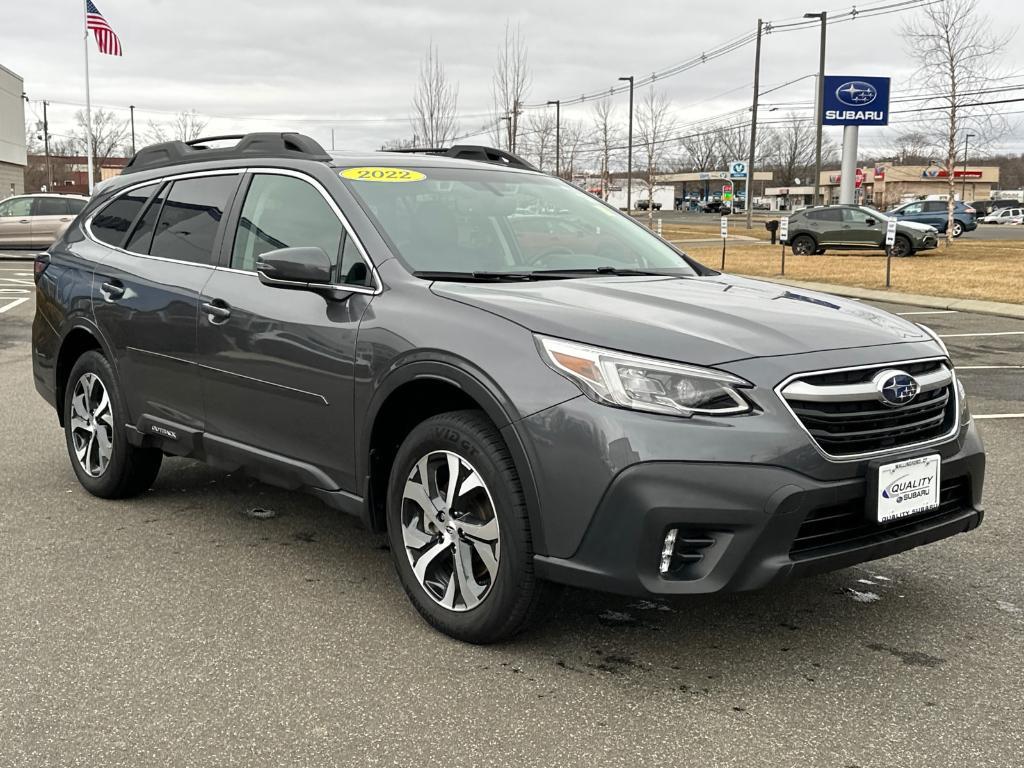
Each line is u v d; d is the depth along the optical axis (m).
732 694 3.08
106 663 3.28
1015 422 7.36
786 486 2.92
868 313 3.70
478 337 3.27
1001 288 18.55
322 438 3.83
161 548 4.45
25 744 2.76
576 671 3.24
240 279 4.24
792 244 29.88
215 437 4.34
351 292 3.75
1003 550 4.48
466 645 3.43
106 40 33.84
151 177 5.09
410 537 3.57
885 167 95.56
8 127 51.28
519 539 3.17
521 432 3.10
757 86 50.56
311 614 3.71
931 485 3.24
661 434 2.93
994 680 3.18
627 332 3.12
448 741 2.79
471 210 4.22
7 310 14.59
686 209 101.94
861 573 4.18
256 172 4.44
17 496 5.25
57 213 25.05
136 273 4.78
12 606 3.76
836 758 2.70
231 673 3.21
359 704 3.00
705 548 2.99
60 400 5.38
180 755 2.71
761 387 2.99
